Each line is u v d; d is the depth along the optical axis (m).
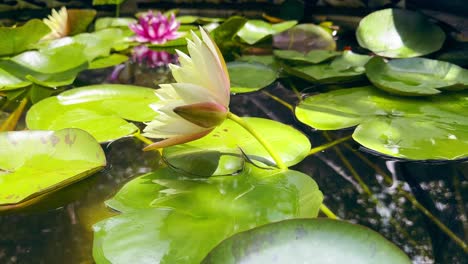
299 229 0.55
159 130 0.64
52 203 0.65
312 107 0.79
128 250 0.57
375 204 0.64
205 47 0.63
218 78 0.64
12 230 0.62
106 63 1.00
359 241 0.54
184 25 1.20
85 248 0.59
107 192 0.65
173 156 0.68
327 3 1.21
